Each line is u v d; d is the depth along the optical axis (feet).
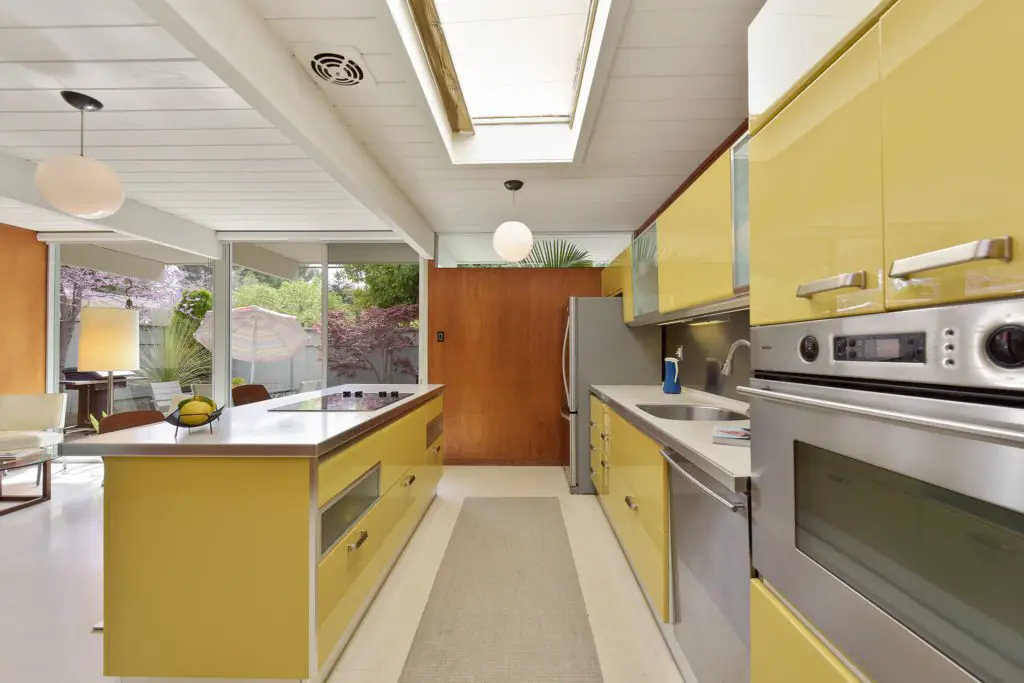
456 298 16.61
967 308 1.89
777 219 3.29
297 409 7.96
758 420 3.60
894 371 2.27
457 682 5.53
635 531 7.45
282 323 17.04
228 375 16.84
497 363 16.53
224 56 4.89
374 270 17.13
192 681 5.23
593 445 12.25
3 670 5.74
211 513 5.15
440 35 6.66
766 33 3.42
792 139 3.09
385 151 9.30
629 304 11.82
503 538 9.68
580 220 14.84
